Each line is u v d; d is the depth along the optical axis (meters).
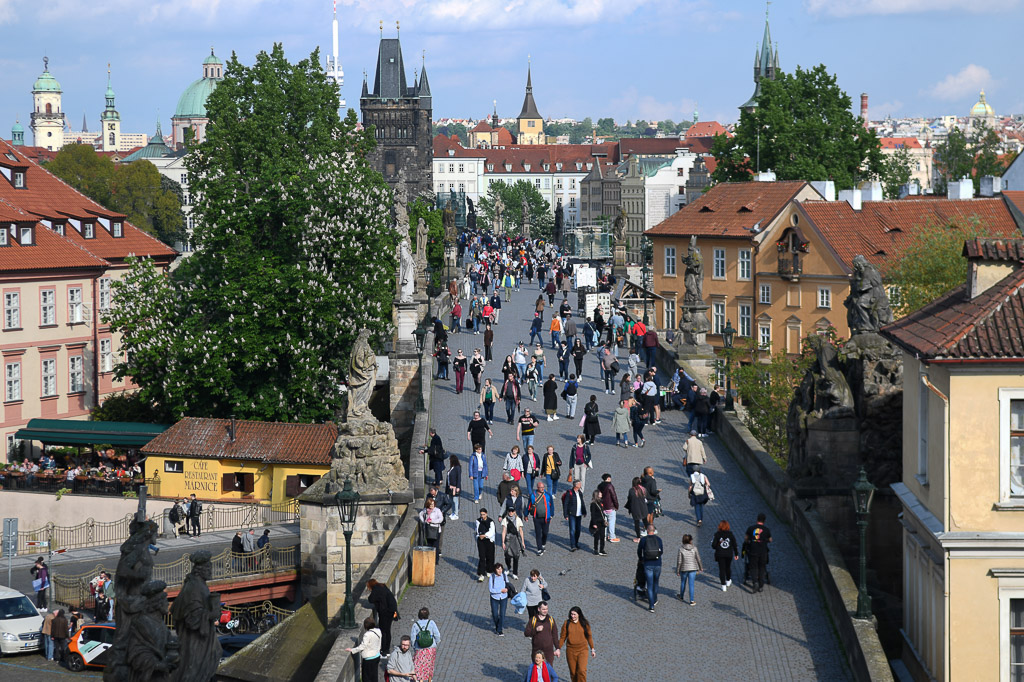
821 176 119.62
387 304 78.38
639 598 34.81
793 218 108.06
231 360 72.62
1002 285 33.78
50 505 73.00
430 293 108.81
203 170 91.75
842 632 31.28
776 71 128.75
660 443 54.16
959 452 31.47
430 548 36.34
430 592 35.75
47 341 89.06
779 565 37.66
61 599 59.41
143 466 74.25
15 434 78.12
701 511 41.94
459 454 52.59
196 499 68.56
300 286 73.25
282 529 66.56
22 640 52.72
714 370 69.56
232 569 58.66
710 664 30.05
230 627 53.97
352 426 43.97
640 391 58.31
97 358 93.69
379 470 43.31
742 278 114.44
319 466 68.19
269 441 70.06
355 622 31.89
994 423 31.39
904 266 74.81
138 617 22.83
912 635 35.12
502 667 29.97
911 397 35.78
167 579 58.16
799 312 107.56
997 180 116.56
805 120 123.88
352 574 42.56
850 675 29.27
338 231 76.31
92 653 50.38
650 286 124.75
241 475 69.94
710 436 55.19
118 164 199.75
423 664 27.91
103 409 83.94
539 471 43.94
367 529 42.62
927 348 31.88
